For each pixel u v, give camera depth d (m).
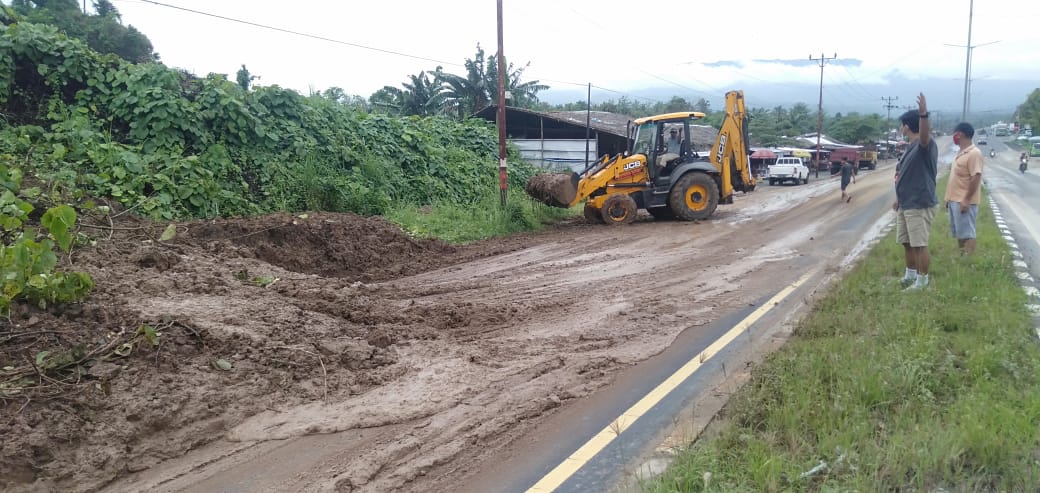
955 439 3.50
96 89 12.89
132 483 3.56
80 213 7.70
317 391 4.67
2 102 11.83
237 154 13.76
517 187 21.88
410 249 11.46
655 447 3.92
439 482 3.61
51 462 3.54
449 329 6.45
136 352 4.52
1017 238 11.45
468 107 34.16
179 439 3.95
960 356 4.91
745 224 16.09
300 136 15.31
